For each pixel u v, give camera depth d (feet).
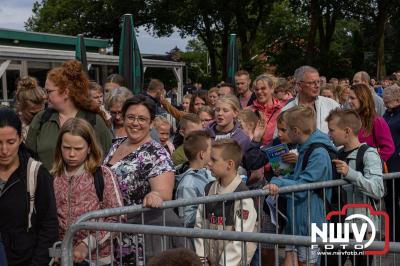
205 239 11.13
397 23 134.21
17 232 12.19
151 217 12.44
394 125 22.24
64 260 11.78
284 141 17.42
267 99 22.06
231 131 18.75
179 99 78.43
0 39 55.26
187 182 15.23
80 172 13.11
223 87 29.17
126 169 13.60
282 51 128.98
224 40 130.93
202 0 119.24
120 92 18.02
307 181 14.23
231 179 14.05
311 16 120.26
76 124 13.03
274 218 14.14
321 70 119.65
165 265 7.47
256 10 125.70
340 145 16.17
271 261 13.46
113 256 12.45
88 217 11.64
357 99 20.07
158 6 130.52
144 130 13.92
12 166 12.37
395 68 147.13
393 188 16.25
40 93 18.37
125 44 32.50
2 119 11.95
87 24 140.77
